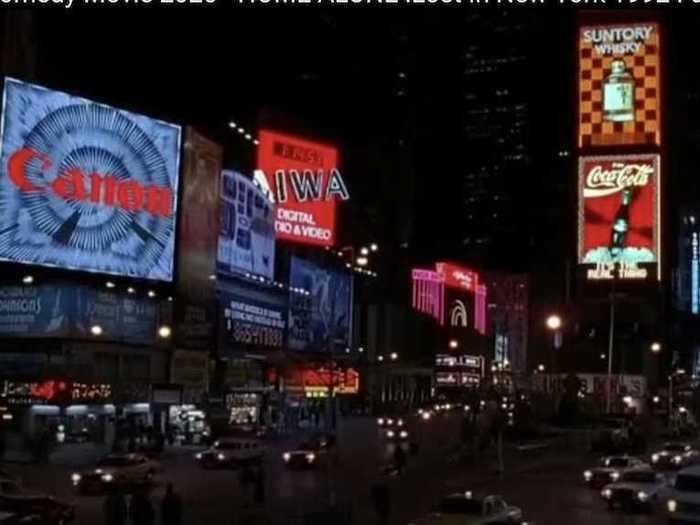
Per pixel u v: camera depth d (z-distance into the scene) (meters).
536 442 70.06
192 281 72.62
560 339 125.69
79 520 32.16
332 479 46.31
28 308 60.19
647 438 82.00
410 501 40.19
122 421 62.97
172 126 71.06
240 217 82.00
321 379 91.69
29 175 61.41
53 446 58.25
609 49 111.00
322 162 105.69
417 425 66.25
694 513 28.62
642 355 123.12
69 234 63.00
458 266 164.88
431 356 145.62
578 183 111.25
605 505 40.59
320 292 98.62
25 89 61.75
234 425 72.69
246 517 29.48
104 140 66.00
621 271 110.19
